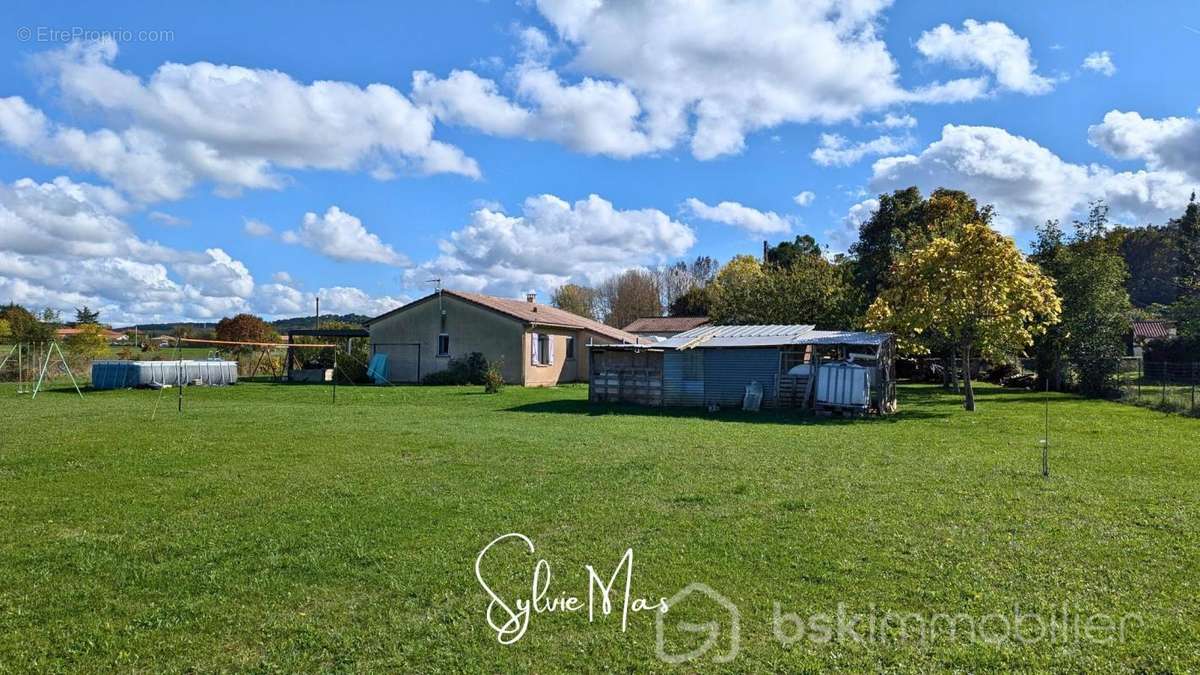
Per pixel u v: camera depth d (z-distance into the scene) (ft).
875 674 13.71
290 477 32.53
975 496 27.86
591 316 232.94
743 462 36.17
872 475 32.50
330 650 14.96
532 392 91.35
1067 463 35.86
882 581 18.35
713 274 264.31
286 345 115.24
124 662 14.56
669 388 74.79
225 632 15.84
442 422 55.47
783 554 20.48
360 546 21.54
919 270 71.41
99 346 129.70
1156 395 78.02
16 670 14.19
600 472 33.24
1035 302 67.56
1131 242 225.15
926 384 120.88
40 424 53.78
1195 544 21.21
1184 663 13.88
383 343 118.21
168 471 34.04
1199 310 106.42
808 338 71.97
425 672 14.02
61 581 19.03
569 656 14.62
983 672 13.74
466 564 19.93
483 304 110.32
